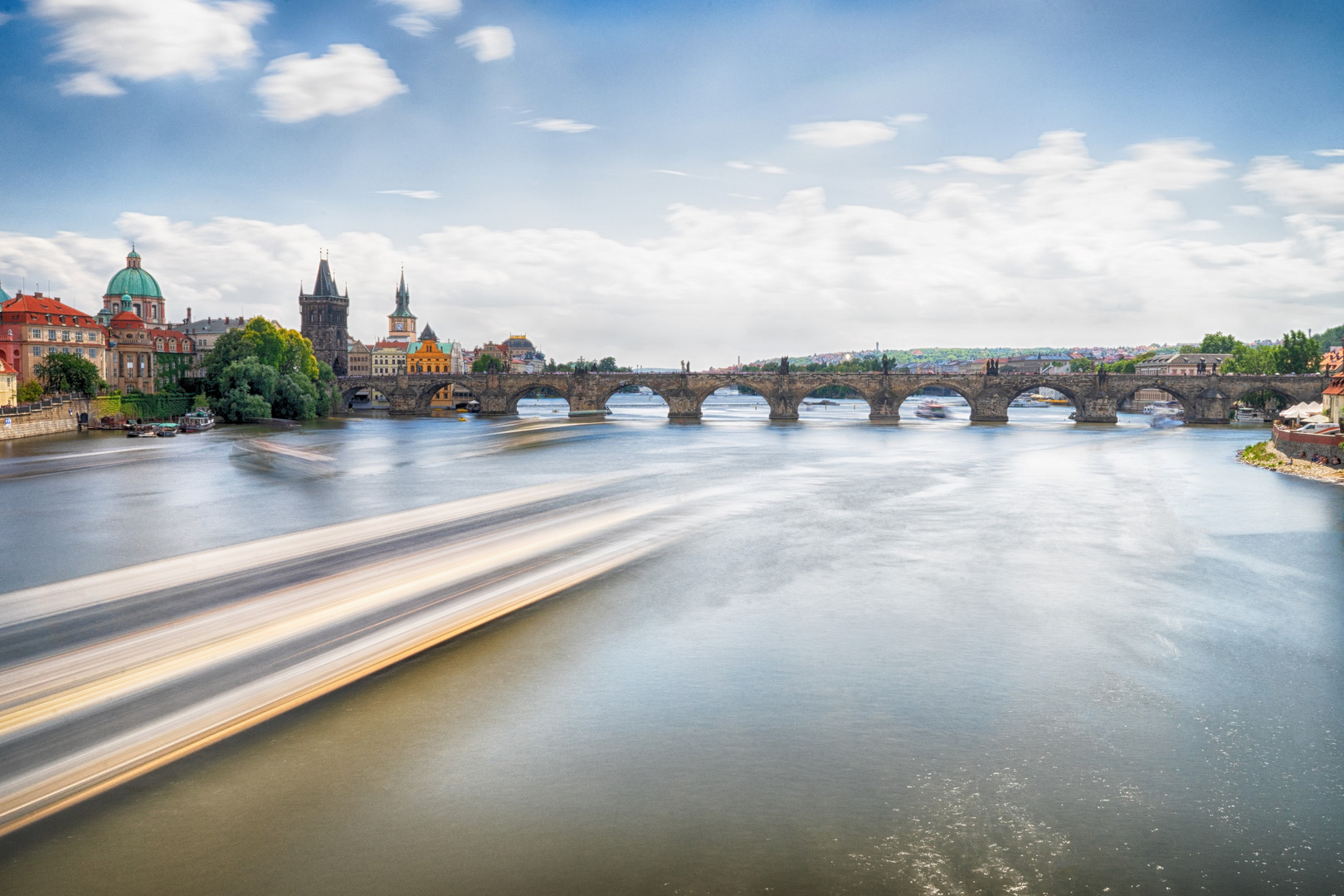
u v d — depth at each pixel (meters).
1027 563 50.72
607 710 29.34
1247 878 21.14
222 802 23.33
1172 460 110.62
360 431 164.62
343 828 22.33
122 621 37.78
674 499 74.12
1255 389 188.12
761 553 52.56
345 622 37.62
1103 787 25.03
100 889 19.89
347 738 27.05
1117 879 20.97
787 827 22.80
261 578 45.09
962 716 29.38
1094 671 33.59
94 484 85.12
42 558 50.91
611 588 43.88
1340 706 30.78
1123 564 50.84
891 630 38.00
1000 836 22.56
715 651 34.94
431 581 44.78
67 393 150.25
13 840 21.58
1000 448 129.50
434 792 24.06
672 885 20.44
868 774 25.48
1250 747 27.56
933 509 69.38
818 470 97.88
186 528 60.03
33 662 32.81
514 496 75.44
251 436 145.75
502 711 29.09
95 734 26.97
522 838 22.11
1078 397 196.25
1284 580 47.53
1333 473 91.25
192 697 29.72
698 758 26.22
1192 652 35.84
